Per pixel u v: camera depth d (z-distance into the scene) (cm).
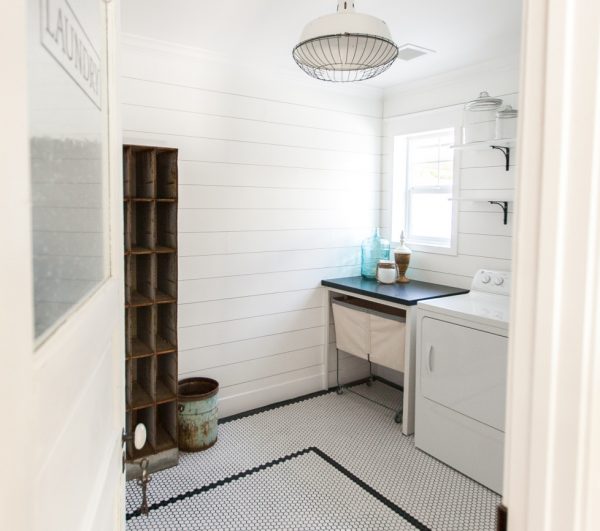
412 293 324
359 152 392
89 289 81
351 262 397
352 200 392
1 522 39
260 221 342
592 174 53
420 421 292
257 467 274
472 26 260
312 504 239
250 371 349
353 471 270
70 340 62
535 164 57
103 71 94
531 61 57
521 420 61
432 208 382
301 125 356
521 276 60
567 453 56
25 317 43
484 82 324
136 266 289
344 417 341
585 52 52
